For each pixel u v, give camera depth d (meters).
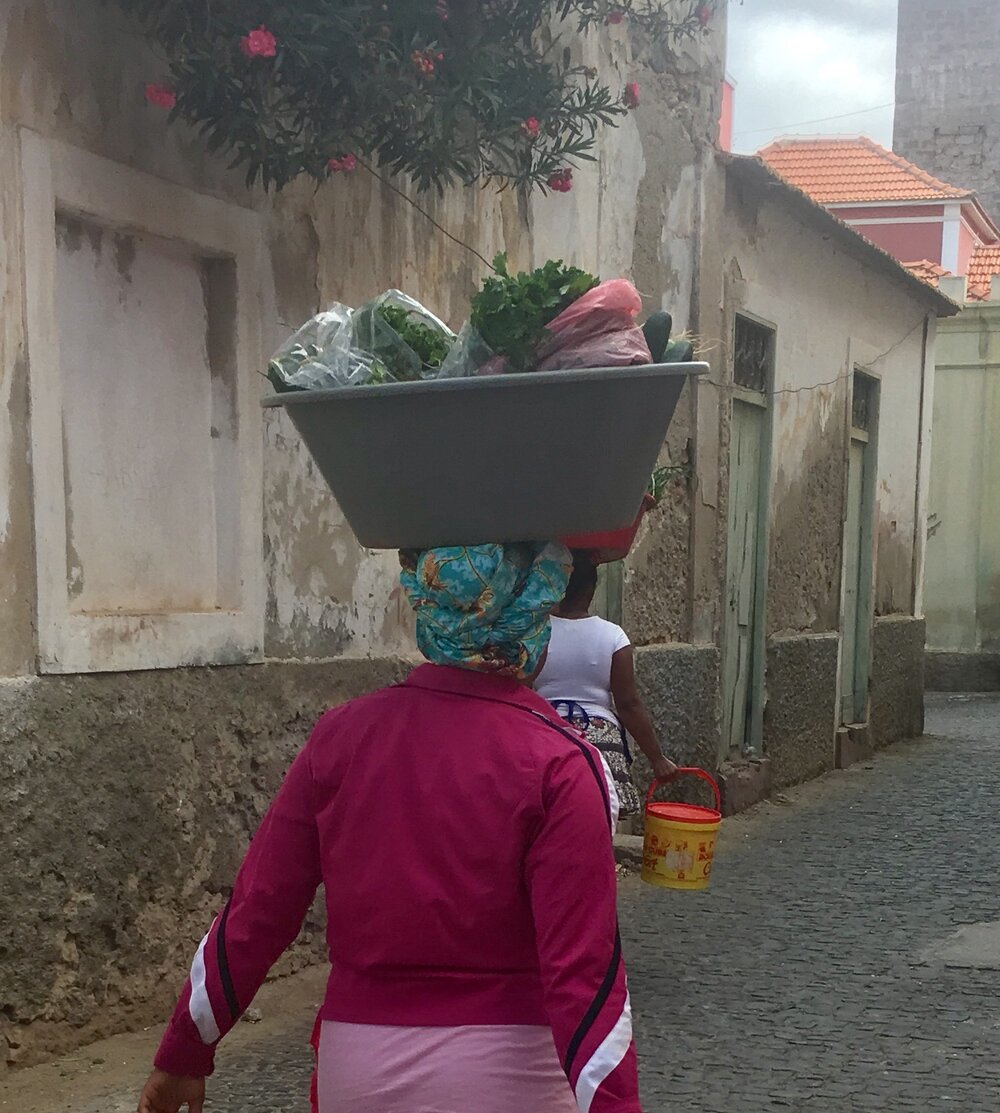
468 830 1.73
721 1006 4.57
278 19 3.78
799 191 8.56
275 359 2.04
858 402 10.90
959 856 7.09
